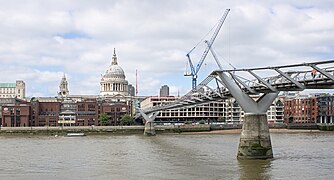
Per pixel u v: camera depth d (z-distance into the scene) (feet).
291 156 240.12
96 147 329.11
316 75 176.04
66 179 173.17
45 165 215.10
